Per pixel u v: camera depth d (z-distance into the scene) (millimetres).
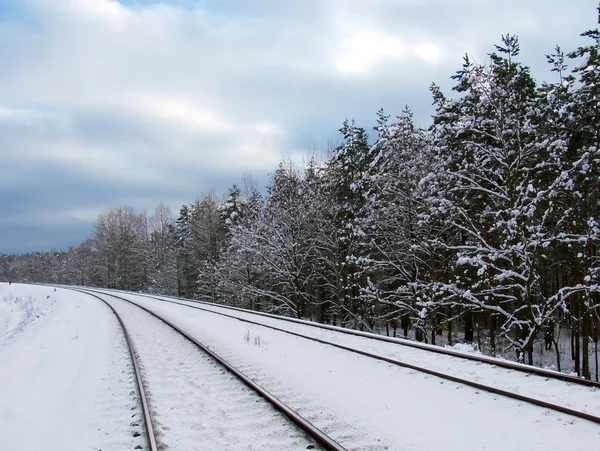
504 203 18188
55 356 12562
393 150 23172
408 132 23000
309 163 30594
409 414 6898
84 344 14383
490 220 19484
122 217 89500
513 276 17781
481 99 18469
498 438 5871
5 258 162500
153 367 10500
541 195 15820
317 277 31469
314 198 29406
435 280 22016
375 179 23141
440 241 20500
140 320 20125
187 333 15172
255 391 8117
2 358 12680
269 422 6660
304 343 13062
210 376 9430
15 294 60375
